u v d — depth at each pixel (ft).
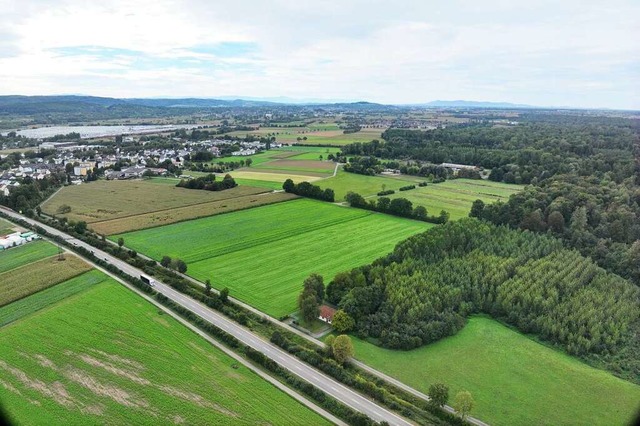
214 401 234.58
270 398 239.91
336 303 345.51
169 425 215.31
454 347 293.02
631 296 345.92
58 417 216.95
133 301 345.72
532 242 426.51
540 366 274.77
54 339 286.66
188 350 281.74
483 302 344.08
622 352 290.56
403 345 289.12
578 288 355.36
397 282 345.92
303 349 284.00
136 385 244.22
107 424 214.07
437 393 229.04
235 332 306.14
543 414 232.53
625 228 447.42
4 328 299.38
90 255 433.89
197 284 381.19
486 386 254.27
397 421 225.56
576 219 465.88
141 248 464.65
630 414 233.55
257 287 377.09
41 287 360.28
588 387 255.50
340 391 247.70
